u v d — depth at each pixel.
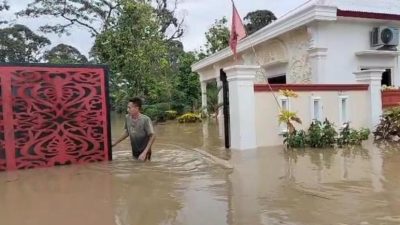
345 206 4.72
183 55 35.53
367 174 6.46
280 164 7.57
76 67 8.09
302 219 4.28
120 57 25.03
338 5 15.21
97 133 8.25
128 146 10.77
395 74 15.45
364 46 14.89
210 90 24.75
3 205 5.11
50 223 4.38
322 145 9.62
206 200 5.11
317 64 14.00
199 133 14.55
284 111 9.88
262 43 17.20
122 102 26.34
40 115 7.78
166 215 4.54
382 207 4.65
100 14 37.59
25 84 7.69
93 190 5.78
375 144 9.98
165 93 27.30
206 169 7.20
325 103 10.96
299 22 14.13
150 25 26.27
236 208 4.73
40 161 7.75
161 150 9.84
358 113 11.49
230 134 10.07
